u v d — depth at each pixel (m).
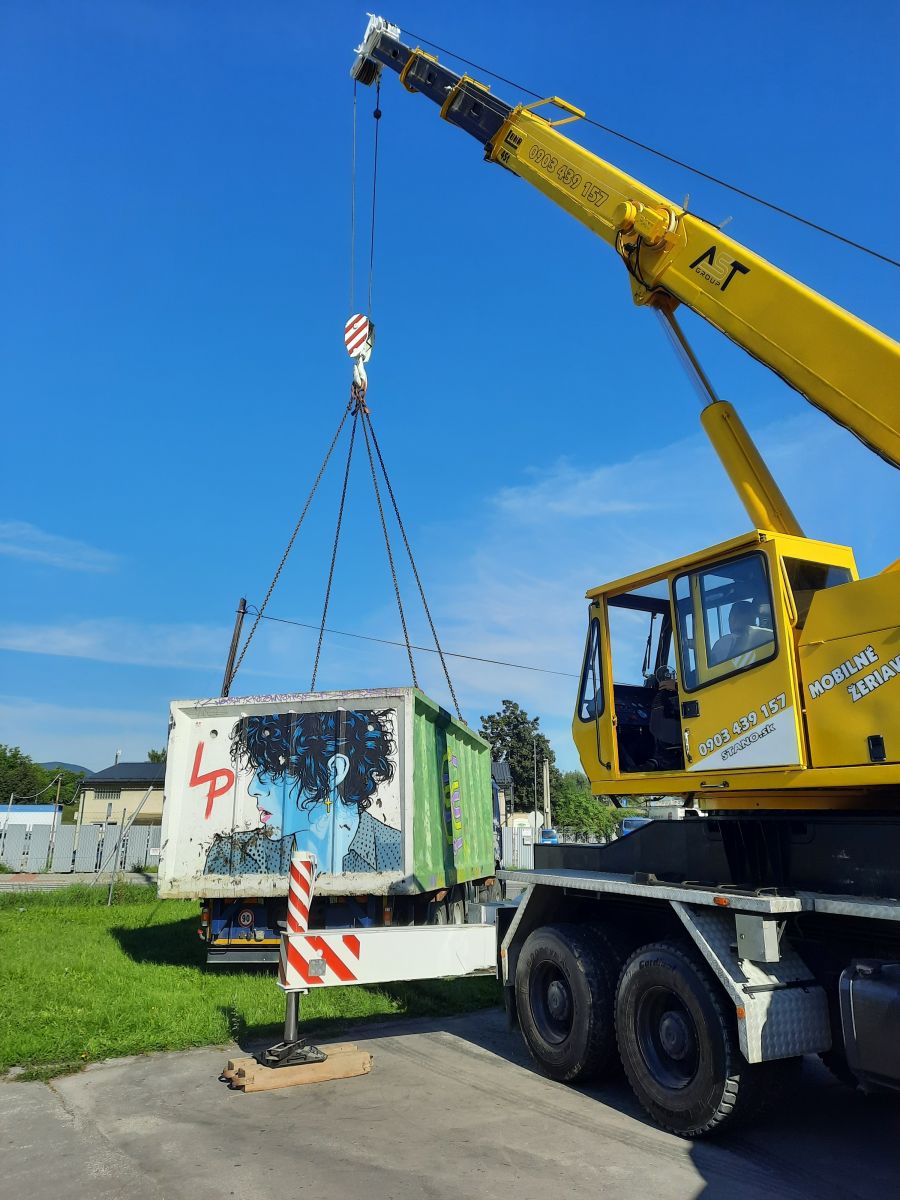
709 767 5.33
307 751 9.02
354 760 8.90
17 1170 4.29
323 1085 5.72
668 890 5.20
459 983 8.95
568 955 5.92
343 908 8.82
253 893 8.80
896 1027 4.17
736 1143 4.79
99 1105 5.27
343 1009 7.75
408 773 8.76
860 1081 4.42
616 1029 5.44
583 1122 5.07
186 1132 4.81
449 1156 4.47
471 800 11.53
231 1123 4.96
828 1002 4.86
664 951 5.17
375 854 8.66
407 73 9.56
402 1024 7.57
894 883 4.46
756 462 6.70
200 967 9.52
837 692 4.66
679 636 5.68
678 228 6.46
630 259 6.72
